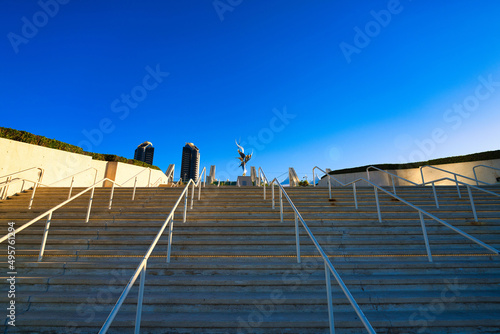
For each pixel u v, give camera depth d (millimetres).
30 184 9055
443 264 3760
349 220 5375
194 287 3381
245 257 4117
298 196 7117
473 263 3773
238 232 4672
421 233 4711
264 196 7047
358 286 3375
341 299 3074
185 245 4402
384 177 14383
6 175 7555
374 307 3074
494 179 11445
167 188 8008
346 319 2812
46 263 3756
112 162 13422
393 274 3709
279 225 5020
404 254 4148
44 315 2943
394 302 3088
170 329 2758
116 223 5031
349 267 3723
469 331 2748
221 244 4395
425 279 3408
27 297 3133
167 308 3059
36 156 9414
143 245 4395
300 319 2818
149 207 6340
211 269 3719
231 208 5879
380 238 4703
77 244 4379
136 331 2432
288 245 4410
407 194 7582
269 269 3713
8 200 7188
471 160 12273
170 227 3980
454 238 4602
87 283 3404
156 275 3670
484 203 6828
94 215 5520
